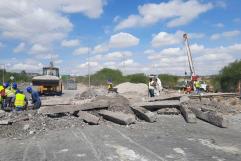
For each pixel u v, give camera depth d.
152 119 13.59
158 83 21.38
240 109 18.50
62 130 12.12
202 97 21.33
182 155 8.80
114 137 10.87
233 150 9.45
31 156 8.78
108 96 16.38
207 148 9.62
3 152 9.26
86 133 11.51
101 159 8.41
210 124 13.71
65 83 53.44
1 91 17.72
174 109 15.68
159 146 9.72
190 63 33.34
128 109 15.17
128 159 8.41
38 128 12.16
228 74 37.97
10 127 12.00
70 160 8.38
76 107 14.44
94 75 70.94
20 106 16.20
